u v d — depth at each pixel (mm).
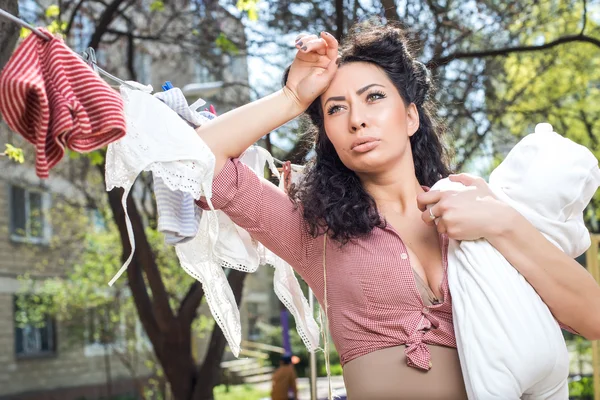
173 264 11320
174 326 7223
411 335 2049
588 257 7430
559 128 9914
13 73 1654
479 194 2074
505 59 7965
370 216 2131
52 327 16812
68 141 1708
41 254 16016
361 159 2146
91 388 17375
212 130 2121
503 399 1886
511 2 6992
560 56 9297
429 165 2422
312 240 2211
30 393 15750
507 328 1907
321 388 16391
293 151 5758
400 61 2242
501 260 2002
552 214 2092
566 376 1999
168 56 11352
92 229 14289
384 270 2086
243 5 5711
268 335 22828
